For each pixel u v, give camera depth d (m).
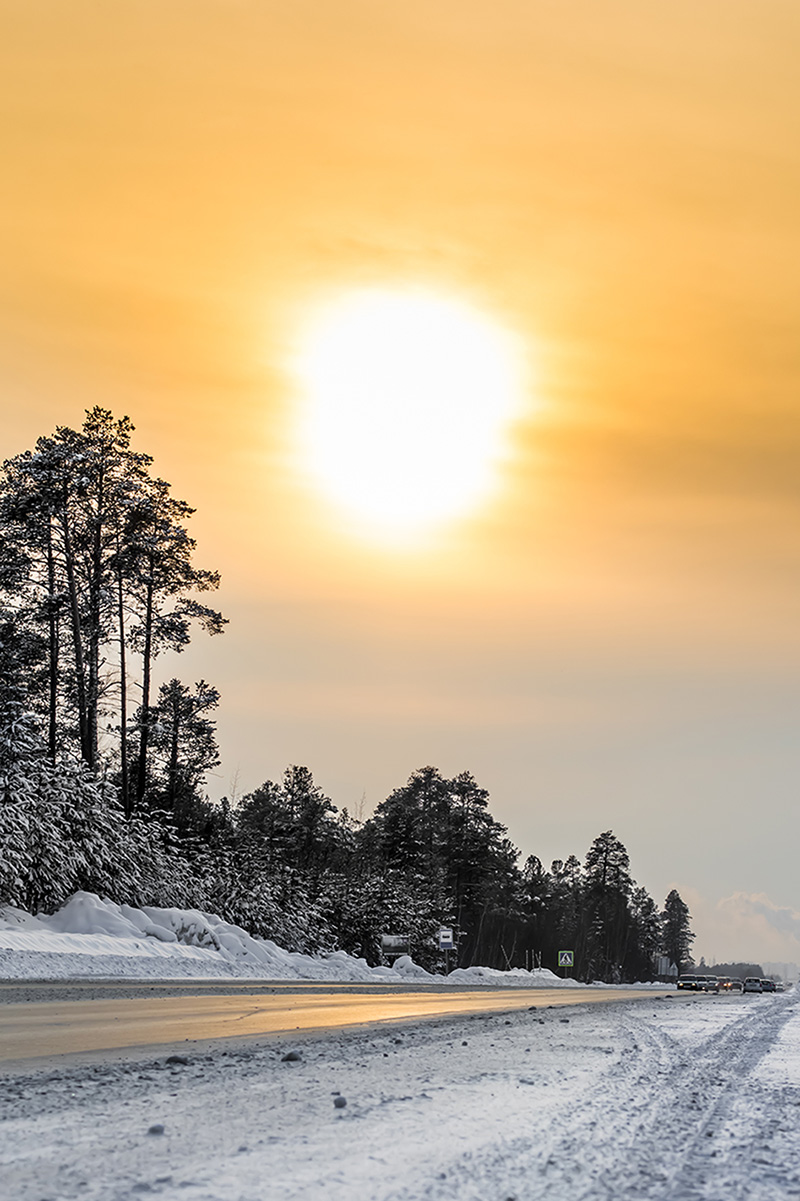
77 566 67.19
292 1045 19.69
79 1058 16.09
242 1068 15.62
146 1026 22.19
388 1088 14.29
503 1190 8.69
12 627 66.38
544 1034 25.84
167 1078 14.13
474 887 165.62
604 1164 9.95
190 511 71.88
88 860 61.09
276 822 135.38
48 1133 10.07
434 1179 8.91
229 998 34.41
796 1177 9.81
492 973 110.62
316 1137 10.52
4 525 64.19
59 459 64.69
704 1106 14.13
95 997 30.38
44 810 57.88
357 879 124.00
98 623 68.81
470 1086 14.90
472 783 166.25
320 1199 8.05
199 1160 9.22
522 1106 13.19
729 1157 10.66
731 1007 50.00
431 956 125.19
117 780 75.56
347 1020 27.33
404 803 168.75
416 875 138.75
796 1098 15.52
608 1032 27.53
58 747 65.38
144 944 53.94
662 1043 24.70
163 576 71.00
